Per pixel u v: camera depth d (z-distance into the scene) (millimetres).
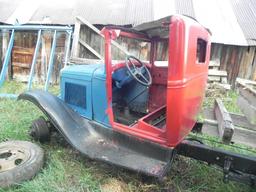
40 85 6594
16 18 6629
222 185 2781
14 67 6918
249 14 6859
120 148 2725
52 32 6598
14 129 3693
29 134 3531
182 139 2514
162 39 3141
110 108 2793
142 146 2594
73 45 6363
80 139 2779
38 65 6805
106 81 2719
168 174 2910
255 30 6359
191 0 7055
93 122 2975
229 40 6016
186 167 3057
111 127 2820
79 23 6340
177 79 2131
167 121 2273
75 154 3186
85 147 2699
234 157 2375
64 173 2773
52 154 3135
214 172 2992
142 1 7066
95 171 2867
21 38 6746
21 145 2916
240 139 2307
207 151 2496
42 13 6980
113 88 3193
